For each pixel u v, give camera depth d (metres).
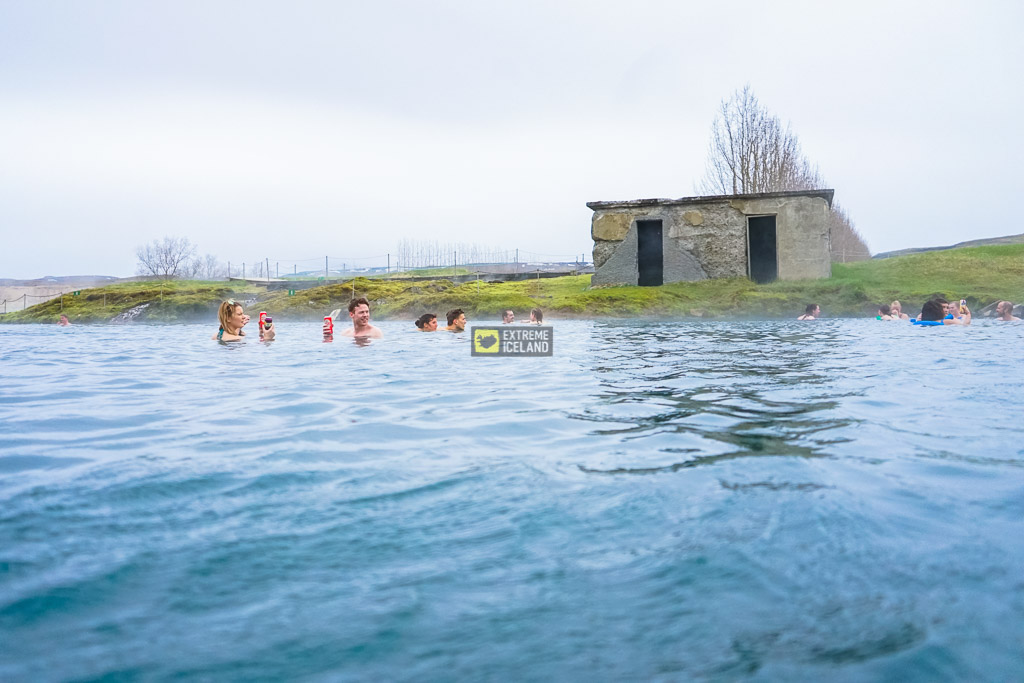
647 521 1.98
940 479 2.39
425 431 3.41
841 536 1.83
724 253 21.00
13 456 2.86
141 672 1.20
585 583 1.56
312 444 3.10
